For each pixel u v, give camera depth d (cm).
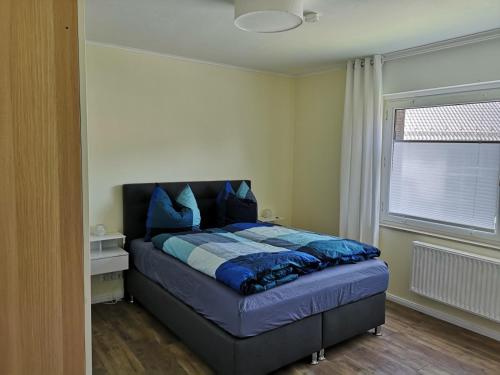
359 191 401
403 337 308
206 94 423
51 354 91
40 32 83
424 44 339
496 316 298
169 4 254
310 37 321
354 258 296
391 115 387
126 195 376
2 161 81
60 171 88
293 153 501
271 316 235
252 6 225
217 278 248
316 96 462
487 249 313
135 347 286
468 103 327
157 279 316
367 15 267
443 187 350
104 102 361
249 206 415
